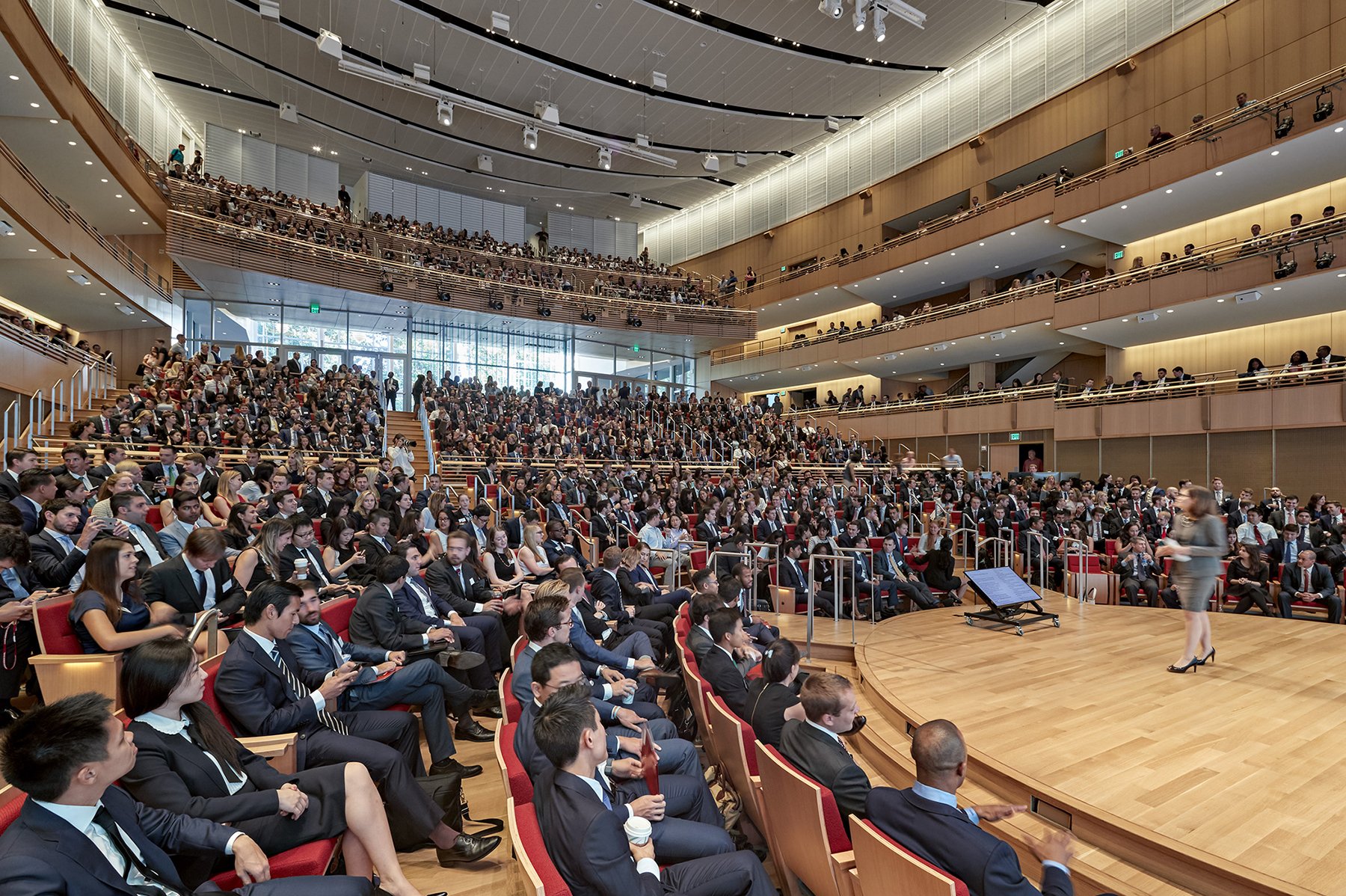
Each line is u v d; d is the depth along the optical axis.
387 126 21.23
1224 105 15.73
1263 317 15.79
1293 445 14.39
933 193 22.28
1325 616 8.45
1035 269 21.50
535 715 2.84
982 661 5.49
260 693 3.00
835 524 11.38
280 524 4.72
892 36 18.28
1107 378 18.28
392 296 19.77
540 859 2.00
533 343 24.45
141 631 3.19
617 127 22.14
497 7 16.12
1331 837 2.72
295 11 15.85
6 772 1.71
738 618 4.25
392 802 2.97
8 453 5.73
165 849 2.16
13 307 14.78
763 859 3.37
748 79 19.75
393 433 16.14
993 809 2.36
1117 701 4.45
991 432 20.34
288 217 19.44
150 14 16.50
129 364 17.06
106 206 15.26
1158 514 12.55
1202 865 2.55
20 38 10.06
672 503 12.85
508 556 7.34
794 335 29.30
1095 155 18.94
